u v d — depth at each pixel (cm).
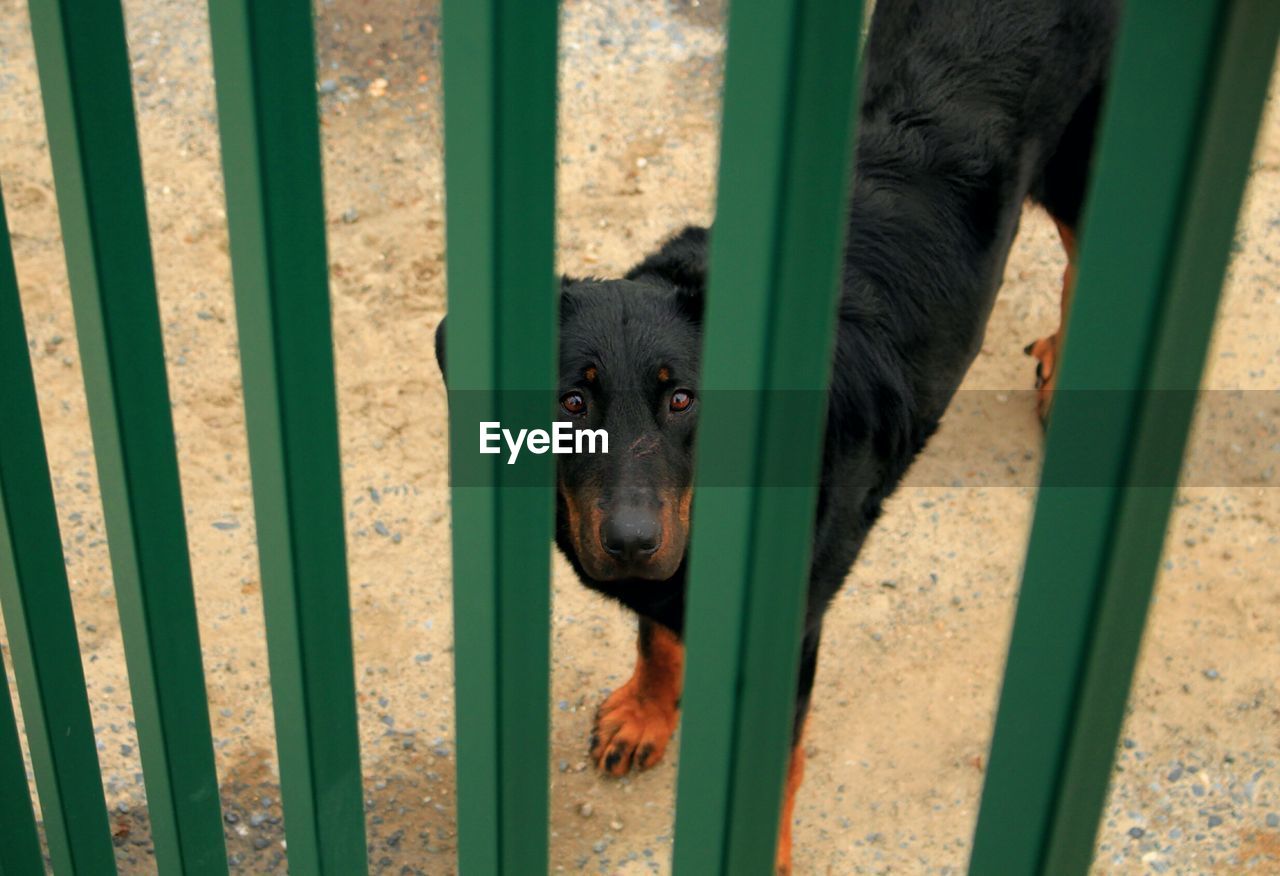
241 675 333
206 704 148
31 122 504
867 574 360
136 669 140
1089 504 82
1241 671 328
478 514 102
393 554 367
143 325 123
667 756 313
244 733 318
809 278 83
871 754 313
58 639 149
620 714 312
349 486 386
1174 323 76
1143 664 330
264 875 285
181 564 137
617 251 450
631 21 553
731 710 100
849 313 295
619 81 526
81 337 122
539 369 98
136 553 131
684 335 266
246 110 99
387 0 546
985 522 375
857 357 291
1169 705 320
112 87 111
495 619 107
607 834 295
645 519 242
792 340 85
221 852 161
